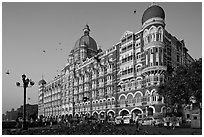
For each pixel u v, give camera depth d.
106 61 78.88
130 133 30.02
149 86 61.31
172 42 68.38
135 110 66.25
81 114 88.19
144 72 62.69
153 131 33.00
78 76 95.69
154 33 61.97
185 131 32.34
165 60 62.22
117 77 73.75
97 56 85.44
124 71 70.56
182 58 73.75
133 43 69.00
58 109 111.38
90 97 85.50
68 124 45.53
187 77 38.97
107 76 77.31
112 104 73.94
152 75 60.84
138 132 30.28
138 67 66.38
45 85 133.00
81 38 106.56
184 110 57.34
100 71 81.06
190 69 39.53
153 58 60.91
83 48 101.88
